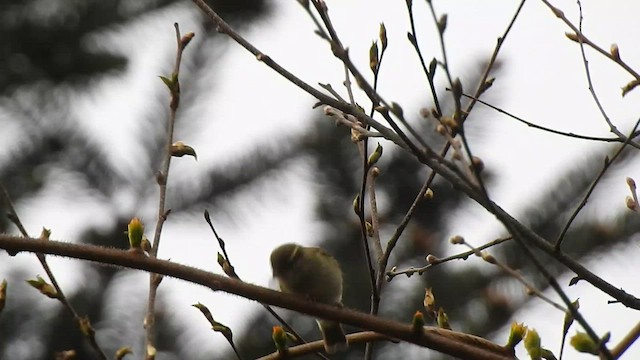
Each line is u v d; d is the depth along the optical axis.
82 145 14.72
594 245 12.94
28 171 14.55
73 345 13.74
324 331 6.88
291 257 7.26
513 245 13.34
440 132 5.20
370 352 6.10
